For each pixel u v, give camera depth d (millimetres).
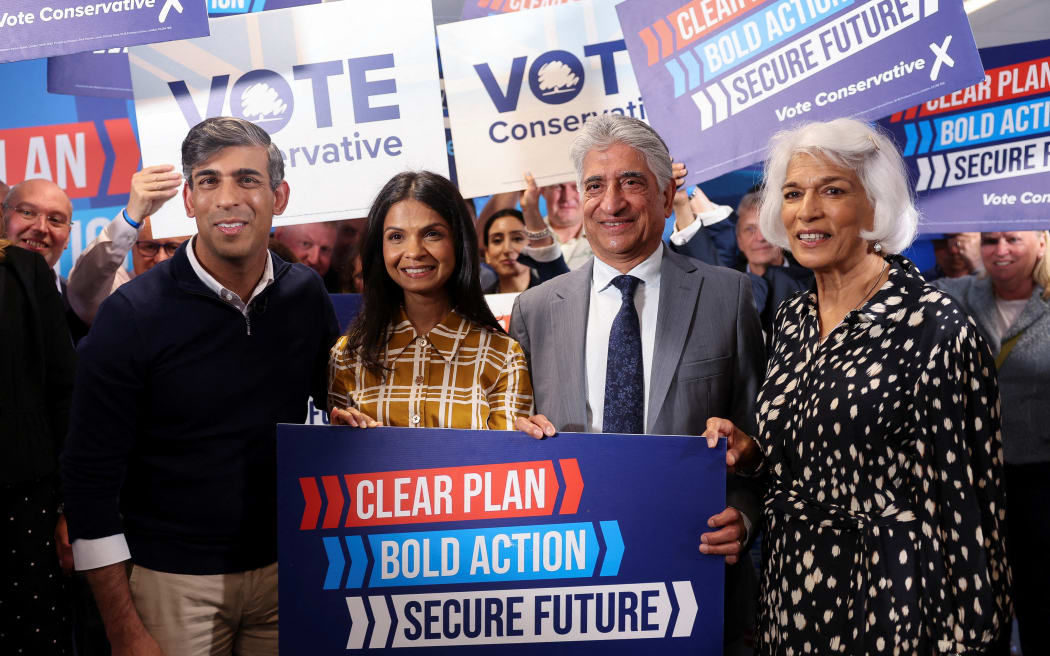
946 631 1474
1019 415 2922
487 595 1708
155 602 1831
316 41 2434
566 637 1714
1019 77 2764
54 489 2232
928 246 3520
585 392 1964
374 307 1854
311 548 1701
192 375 1804
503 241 3248
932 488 1496
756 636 1756
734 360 1959
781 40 2236
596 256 2053
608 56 2496
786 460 1680
